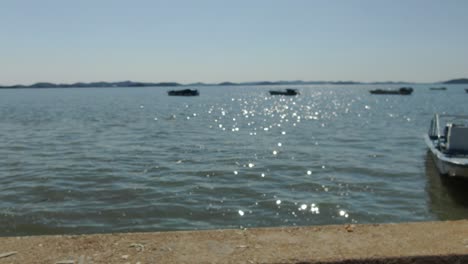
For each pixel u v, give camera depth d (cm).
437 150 1519
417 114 5522
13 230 952
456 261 353
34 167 1719
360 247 370
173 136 3036
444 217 1062
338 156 2009
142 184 1388
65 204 1145
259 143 2578
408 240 385
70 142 2650
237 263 342
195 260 347
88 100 11538
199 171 1617
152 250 367
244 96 15112
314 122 4444
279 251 362
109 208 1110
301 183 1410
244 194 1263
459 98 11338
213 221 1024
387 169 1648
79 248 372
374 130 3472
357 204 1160
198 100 11425
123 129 3622
